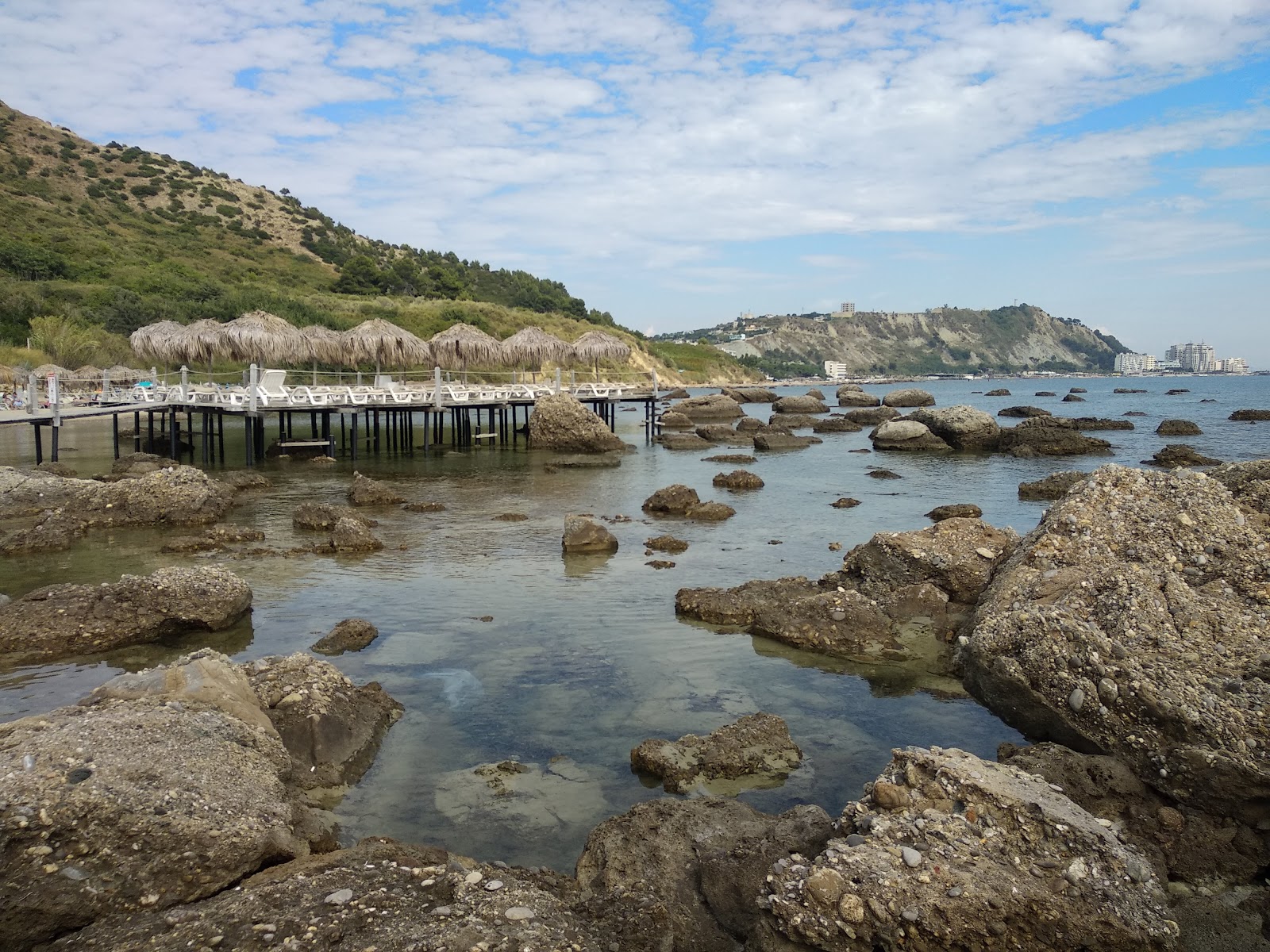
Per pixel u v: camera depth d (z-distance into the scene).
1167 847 7.50
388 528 21.77
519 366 50.59
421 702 10.75
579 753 9.41
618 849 7.07
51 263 69.19
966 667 11.19
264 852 6.56
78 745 6.82
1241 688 8.76
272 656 11.20
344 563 17.94
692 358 156.75
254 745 8.01
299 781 8.48
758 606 14.03
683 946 6.04
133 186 114.12
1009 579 12.50
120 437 41.53
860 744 9.64
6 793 6.00
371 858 6.55
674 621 14.11
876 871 5.84
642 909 6.12
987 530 15.23
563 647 12.81
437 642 12.99
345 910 5.67
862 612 13.16
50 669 11.84
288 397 35.06
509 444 43.25
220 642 13.02
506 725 10.09
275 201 136.25
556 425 40.97
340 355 41.62
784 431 49.47
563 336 98.38
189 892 6.15
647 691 11.14
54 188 101.75
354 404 36.25
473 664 12.08
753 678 11.66
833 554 18.97
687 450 42.78
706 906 6.46
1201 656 9.57
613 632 13.49
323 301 84.75
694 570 17.50
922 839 6.27
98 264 75.25
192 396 36.91
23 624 12.53
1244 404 80.69
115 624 12.79
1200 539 12.45
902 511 24.45
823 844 6.73
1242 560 11.80
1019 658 9.87
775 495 27.45
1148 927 5.72
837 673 11.85
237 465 34.47
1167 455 34.88
